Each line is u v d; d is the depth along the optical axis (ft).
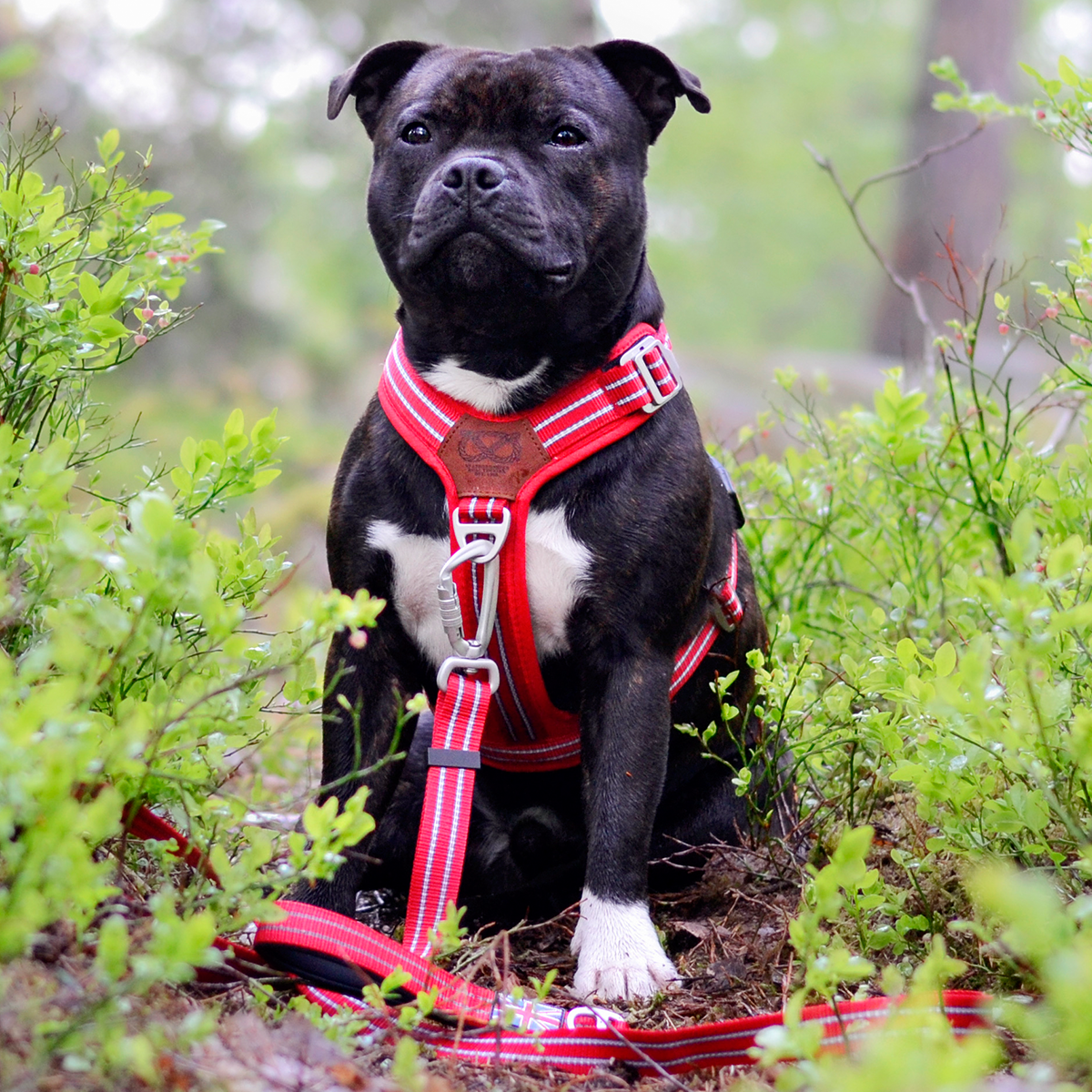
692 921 4.66
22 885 3.34
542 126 4.53
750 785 4.68
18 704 3.76
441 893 4.26
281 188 17.38
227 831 4.06
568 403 4.49
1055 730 3.92
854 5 33.63
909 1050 3.06
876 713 4.41
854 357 20.89
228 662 3.73
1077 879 4.04
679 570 4.54
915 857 4.35
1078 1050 3.25
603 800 4.46
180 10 16.29
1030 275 14.69
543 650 4.57
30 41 14.70
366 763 4.54
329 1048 3.64
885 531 5.73
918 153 23.15
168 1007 3.64
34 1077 3.27
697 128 32.35
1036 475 4.99
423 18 16.52
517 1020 3.91
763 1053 3.54
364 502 4.58
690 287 32.32
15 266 4.24
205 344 16.16
